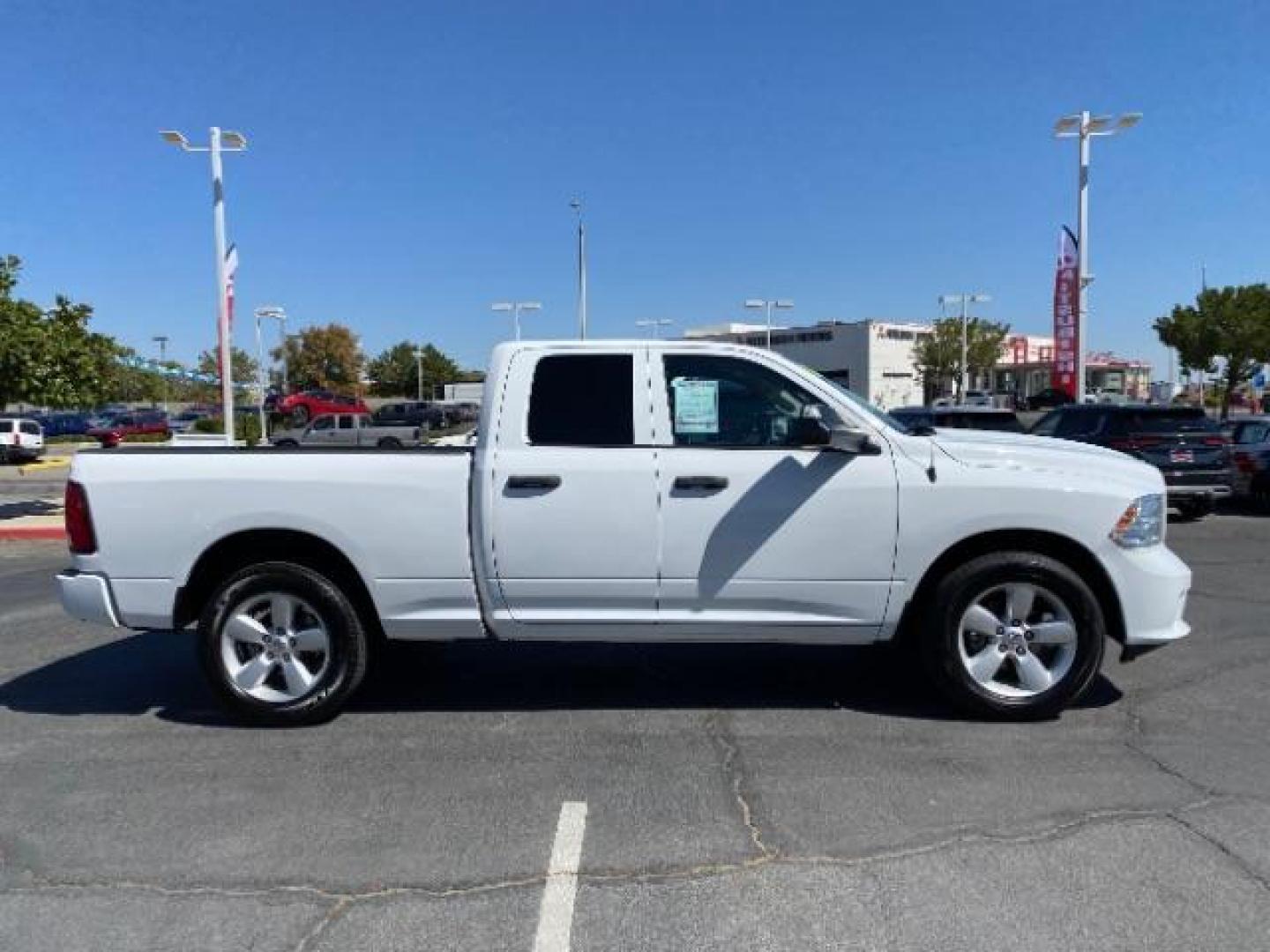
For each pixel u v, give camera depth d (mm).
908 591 5160
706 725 5324
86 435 55000
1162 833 3977
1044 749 4895
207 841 4031
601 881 3656
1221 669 6297
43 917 3469
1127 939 3242
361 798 4430
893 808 4238
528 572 5188
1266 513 15953
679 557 5145
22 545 14047
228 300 25250
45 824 4211
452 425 52781
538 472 5145
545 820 4180
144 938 3330
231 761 4910
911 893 3543
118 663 6863
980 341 79812
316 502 5219
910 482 5094
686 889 3598
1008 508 5078
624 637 5277
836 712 5508
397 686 6133
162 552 5289
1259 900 3471
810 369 5305
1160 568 5129
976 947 3207
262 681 5391
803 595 5164
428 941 3287
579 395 5246
